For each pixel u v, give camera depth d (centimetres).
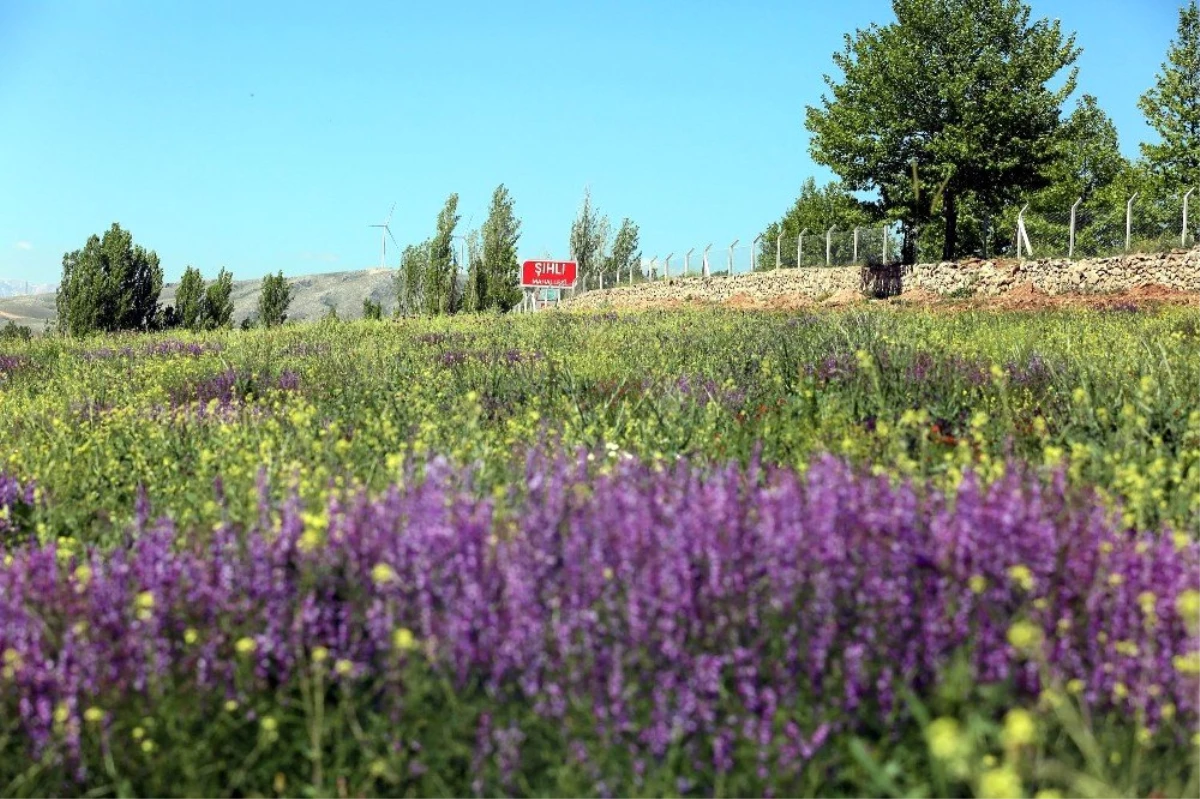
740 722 330
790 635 345
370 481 609
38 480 707
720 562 360
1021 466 553
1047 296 3466
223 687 358
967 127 4466
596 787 318
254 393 1267
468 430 753
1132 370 948
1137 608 358
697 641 347
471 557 370
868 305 3559
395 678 344
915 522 384
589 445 739
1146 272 3594
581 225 8069
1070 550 373
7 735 337
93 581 395
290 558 397
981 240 6222
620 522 384
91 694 350
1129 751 322
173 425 902
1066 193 5856
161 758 336
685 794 325
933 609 345
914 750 324
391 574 357
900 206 4622
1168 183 4866
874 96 4653
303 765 346
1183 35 4834
